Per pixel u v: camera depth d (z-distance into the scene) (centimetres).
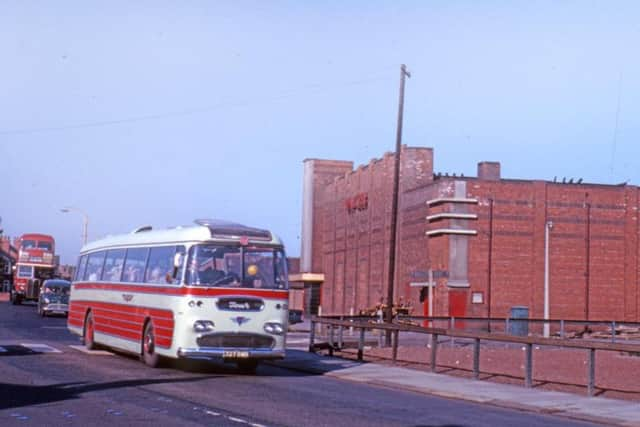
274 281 2084
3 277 12581
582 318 5156
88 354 2542
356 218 6688
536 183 5147
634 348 1752
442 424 1346
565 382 2133
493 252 5069
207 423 1265
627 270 5238
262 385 1870
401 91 3456
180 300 2017
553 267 5156
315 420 1330
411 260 5509
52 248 7488
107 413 1344
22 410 1352
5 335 3362
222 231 2059
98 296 2614
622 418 1518
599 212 5231
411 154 5750
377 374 2202
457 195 5041
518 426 1376
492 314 5031
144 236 2344
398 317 3662
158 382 1830
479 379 2158
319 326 4269
